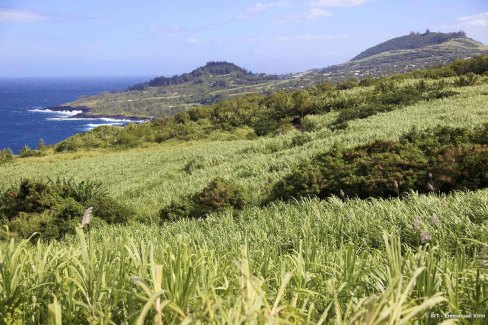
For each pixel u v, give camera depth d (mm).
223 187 11766
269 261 3734
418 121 21438
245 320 1831
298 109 41375
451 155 9781
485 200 6676
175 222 11070
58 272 2771
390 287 1907
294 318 2205
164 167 26141
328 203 9336
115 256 3549
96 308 2521
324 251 4660
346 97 41812
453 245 5137
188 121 57312
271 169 16719
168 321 2160
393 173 9922
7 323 2449
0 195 13602
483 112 21156
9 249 3227
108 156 39438
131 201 16516
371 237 6137
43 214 11742
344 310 2666
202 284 2508
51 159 41906
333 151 12125
